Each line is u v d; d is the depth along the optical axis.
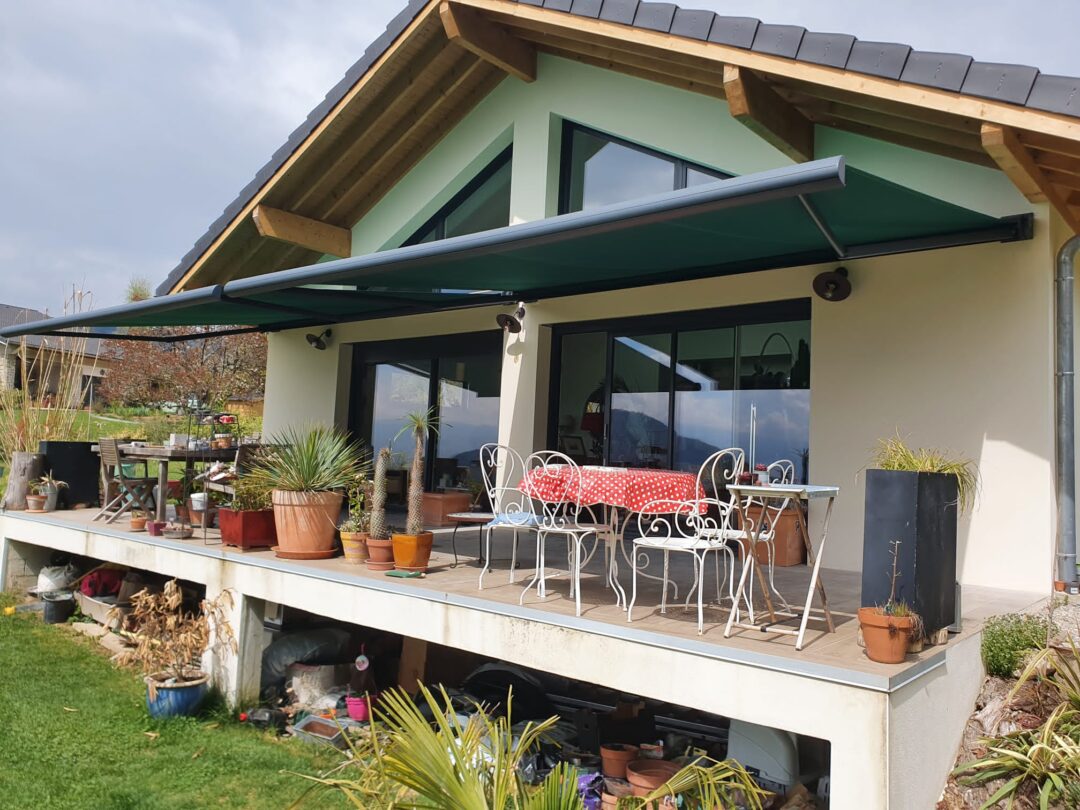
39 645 9.30
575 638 5.31
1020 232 7.20
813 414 8.70
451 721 5.46
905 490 4.68
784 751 5.35
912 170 8.01
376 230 13.09
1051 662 4.98
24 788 5.60
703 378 10.03
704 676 4.68
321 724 6.99
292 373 15.11
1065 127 5.45
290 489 7.82
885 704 3.99
